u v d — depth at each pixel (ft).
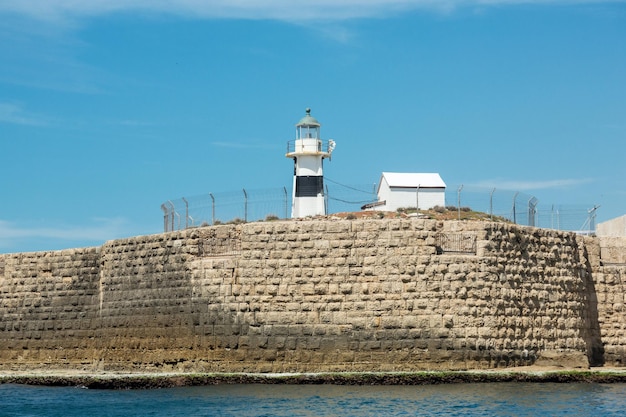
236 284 252.42
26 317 301.63
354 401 213.05
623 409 203.10
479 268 243.40
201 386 239.50
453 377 233.96
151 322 268.62
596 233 304.50
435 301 241.96
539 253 254.47
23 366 299.17
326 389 228.84
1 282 307.58
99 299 287.28
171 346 262.26
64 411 213.25
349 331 243.40
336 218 283.18
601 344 264.72
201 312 256.73
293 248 248.73
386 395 220.23
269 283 249.55
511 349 245.24
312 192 323.78
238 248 255.50
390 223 245.04
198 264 258.78
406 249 243.60
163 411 208.54
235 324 251.39
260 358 248.32
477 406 206.59
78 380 252.01
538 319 251.39
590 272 266.57
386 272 243.60
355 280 244.42
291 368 245.45
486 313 242.78
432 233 244.01
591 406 206.59
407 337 241.55
